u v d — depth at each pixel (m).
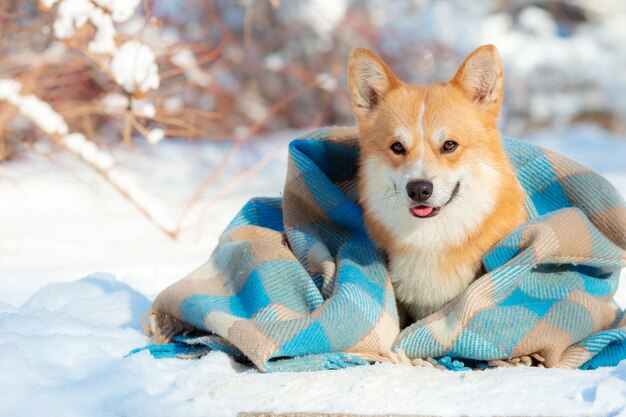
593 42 17.25
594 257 3.97
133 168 9.80
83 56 8.57
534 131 16.95
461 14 15.48
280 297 4.02
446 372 3.56
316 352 3.68
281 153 12.20
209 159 11.45
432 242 4.09
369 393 3.21
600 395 3.03
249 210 4.87
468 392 3.21
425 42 14.27
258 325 3.68
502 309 3.76
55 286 5.02
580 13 18.19
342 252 4.23
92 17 6.12
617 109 17.42
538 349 3.71
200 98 12.05
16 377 3.23
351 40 13.79
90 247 6.96
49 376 3.33
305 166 4.45
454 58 14.52
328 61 13.71
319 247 4.30
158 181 10.38
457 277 4.11
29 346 3.56
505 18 16.25
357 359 3.70
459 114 4.08
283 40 13.78
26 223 8.00
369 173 4.26
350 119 13.81
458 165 4.02
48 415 3.00
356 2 14.29
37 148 9.67
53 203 9.08
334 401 3.14
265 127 13.47
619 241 4.18
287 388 3.29
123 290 5.04
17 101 6.20
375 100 4.38
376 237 4.25
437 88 4.23
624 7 18.05
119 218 8.41
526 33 16.62
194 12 12.52
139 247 7.00
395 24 14.30
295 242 4.39
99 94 9.73
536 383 3.25
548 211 4.41
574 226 3.94
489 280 3.79
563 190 4.36
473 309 3.74
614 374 3.29
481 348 3.71
